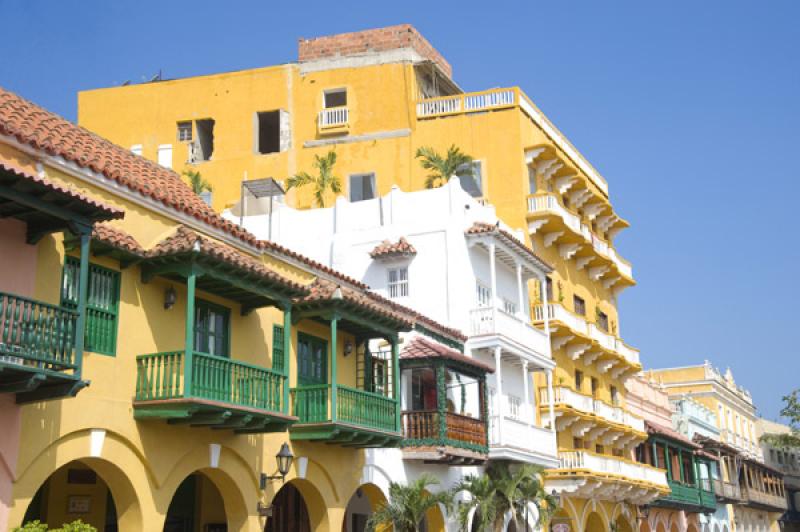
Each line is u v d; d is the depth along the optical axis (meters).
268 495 21.20
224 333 20.64
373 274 32.38
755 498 66.81
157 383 17.81
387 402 24.59
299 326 23.39
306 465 22.66
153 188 20.06
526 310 37.03
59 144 18.03
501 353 31.94
